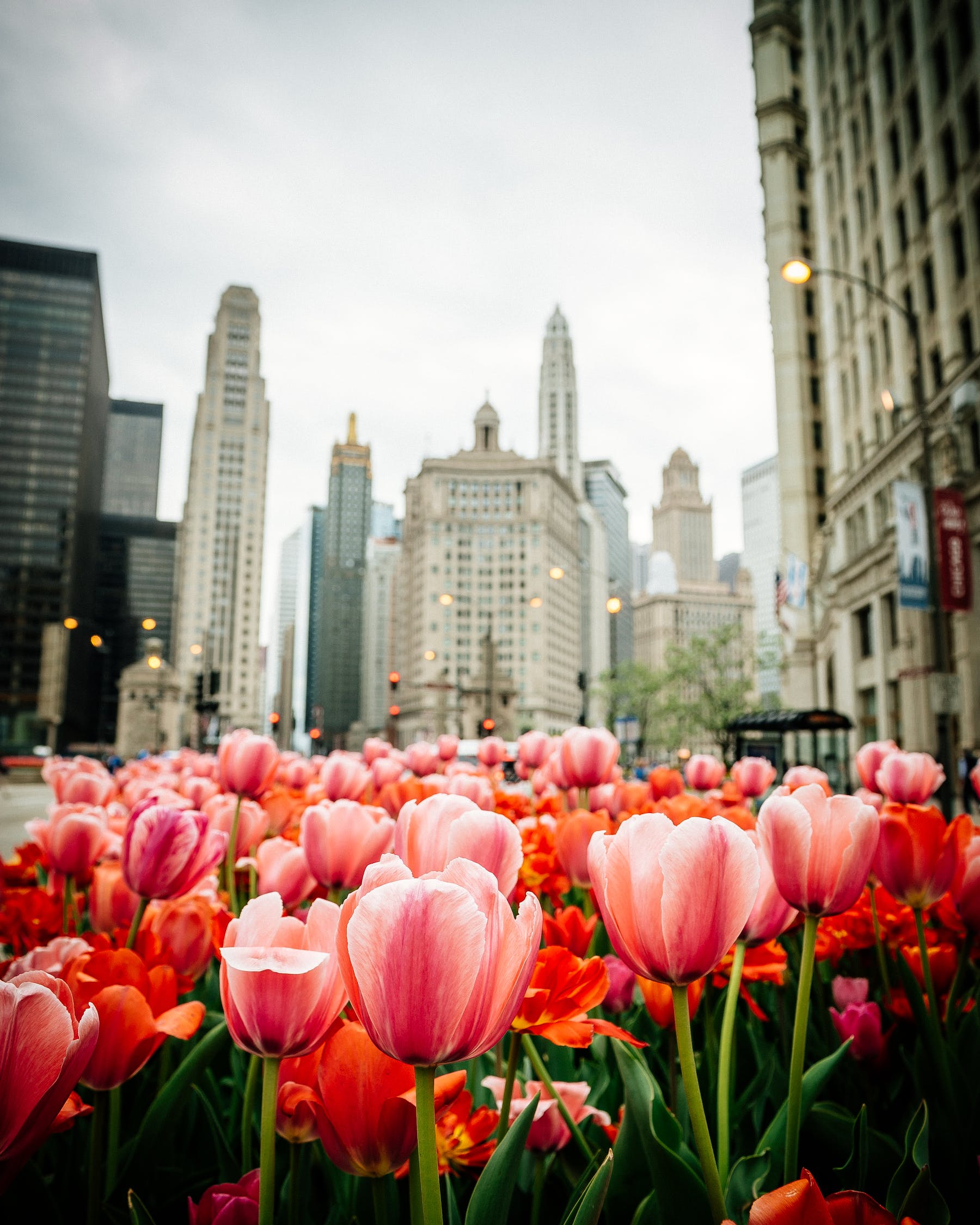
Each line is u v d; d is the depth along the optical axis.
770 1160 1.32
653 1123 1.25
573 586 175.25
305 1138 1.24
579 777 2.85
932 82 30.05
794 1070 1.23
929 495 14.41
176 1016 1.29
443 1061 0.82
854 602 38.69
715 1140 1.65
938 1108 1.61
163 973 1.42
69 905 2.52
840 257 42.12
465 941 0.79
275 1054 0.99
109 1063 1.24
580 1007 1.24
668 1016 1.63
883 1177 1.44
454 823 1.11
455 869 0.88
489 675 57.47
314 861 1.83
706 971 1.00
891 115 34.97
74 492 131.38
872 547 34.62
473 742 41.38
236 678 141.25
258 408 151.50
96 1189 1.32
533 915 0.88
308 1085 1.22
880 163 35.56
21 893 2.50
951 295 28.69
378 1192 1.11
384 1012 0.80
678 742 58.59
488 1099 1.82
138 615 193.38
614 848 1.04
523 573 155.62
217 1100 1.91
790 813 1.21
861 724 38.84
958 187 28.38
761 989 2.44
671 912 0.97
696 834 0.98
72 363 135.12
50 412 132.62
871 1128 1.54
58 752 114.81
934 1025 1.66
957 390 27.27
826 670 47.06
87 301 137.38
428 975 0.78
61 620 127.38
